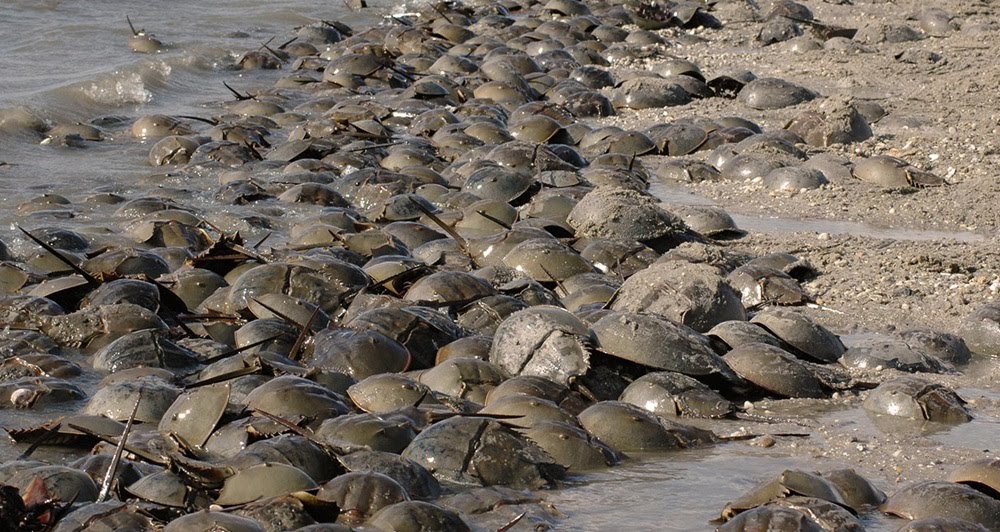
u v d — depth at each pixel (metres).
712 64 20.34
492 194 11.73
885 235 11.05
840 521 4.77
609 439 6.11
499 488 5.41
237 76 19.39
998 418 6.76
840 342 7.91
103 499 5.01
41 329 7.79
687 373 6.91
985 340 8.10
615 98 17.31
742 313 8.14
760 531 4.64
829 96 17.23
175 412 5.91
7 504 4.66
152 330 7.43
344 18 25.28
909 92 17.52
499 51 19.95
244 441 5.70
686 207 11.12
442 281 8.09
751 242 10.60
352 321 7.39
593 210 10.46
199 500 5.02
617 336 6.98
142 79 17.53
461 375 6.62
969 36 21.70
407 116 16.16
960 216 11.59
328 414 5.96
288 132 15.16
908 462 6.01
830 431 6.50
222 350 7.54
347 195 12.01
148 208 10.91
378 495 4.94
